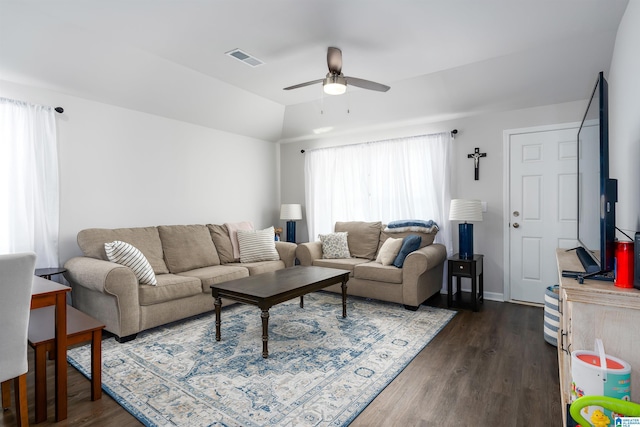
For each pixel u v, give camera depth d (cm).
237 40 303
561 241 379
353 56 333
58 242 337
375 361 251
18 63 296
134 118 398
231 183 514
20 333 161
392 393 211
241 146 530
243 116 486
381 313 362
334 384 220
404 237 436
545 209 388
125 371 237
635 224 196
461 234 392
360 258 462
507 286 410
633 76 207
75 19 272
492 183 417
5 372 157
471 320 342
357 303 399
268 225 579
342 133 533
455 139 441
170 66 358
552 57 325
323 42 305
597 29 280
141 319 297
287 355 262
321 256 468
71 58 311
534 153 393
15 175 307
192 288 331
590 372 137
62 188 342
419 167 460
